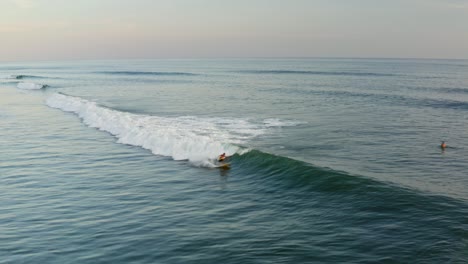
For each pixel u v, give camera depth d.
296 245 11.99
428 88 76.19
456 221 13.06
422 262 10.56
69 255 11.80
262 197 16.84
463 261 10.49
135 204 16.22
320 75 131.50
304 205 15.54
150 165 22.41
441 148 26.50
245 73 149.38
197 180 19.56
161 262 11.25
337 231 12.88
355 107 48.09
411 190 16.33
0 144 28.31
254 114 41.84
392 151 25.56
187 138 25.95
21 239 12.98
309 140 28.86
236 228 13.55
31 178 20.08
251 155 22.27
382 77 118.50
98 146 27.44
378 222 13.34
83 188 18.39
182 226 13.83
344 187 16.78
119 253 11.86
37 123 37.78
